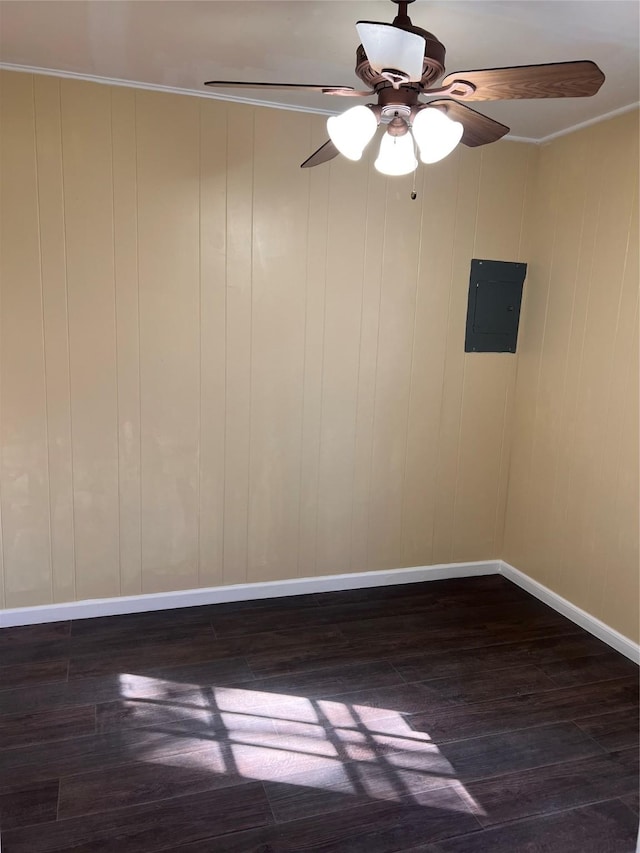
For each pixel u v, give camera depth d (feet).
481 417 11.88
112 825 6.16
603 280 9.87
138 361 9.76
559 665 9.29
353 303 10.70
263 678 8.73
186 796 6.56
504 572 12.45
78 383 9.54
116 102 9.07
